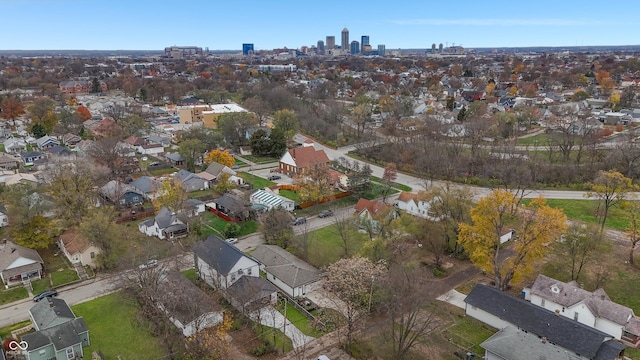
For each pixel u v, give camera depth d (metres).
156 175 120.00
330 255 74.38
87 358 51.44
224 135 145.50
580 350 49.53
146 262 62.25
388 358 51.34
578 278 68.44
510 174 110.12
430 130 141.38
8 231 79.00
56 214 82.69
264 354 51.88
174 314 54.25
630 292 64.81
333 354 52.06
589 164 117.62
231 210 90.50
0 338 54.22
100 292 65.00
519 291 65.44
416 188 111.00
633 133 145.00
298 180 100.38
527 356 47.38
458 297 64.06
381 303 55.94
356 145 145.50
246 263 65.00
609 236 82.81
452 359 51.53
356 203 99.44
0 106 187.12
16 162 123.19
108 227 72.19
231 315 58.16
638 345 53.12
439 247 74.19
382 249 65.81
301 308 60.78
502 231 79.69
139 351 52.31
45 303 57.06
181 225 83.25
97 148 115.62
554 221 60.31
